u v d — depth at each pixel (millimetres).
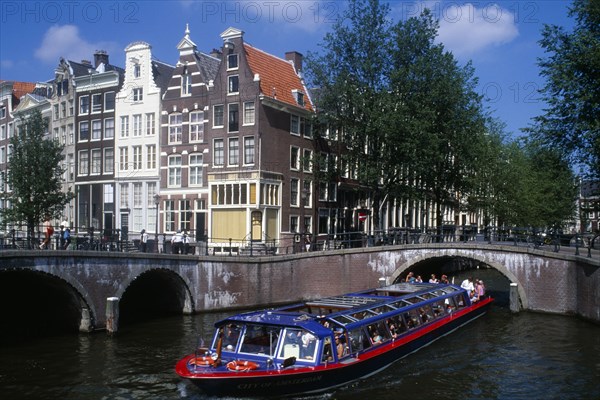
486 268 53312
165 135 36969
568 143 27094
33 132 33219
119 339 20547
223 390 13328
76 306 21625
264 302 28516
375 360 16266
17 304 23438
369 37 34281
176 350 18953
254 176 32594
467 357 18500
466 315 23656
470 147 36219
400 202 47875
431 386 15492
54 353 18422
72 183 41906
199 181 35625
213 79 36594
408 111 33062
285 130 35375
